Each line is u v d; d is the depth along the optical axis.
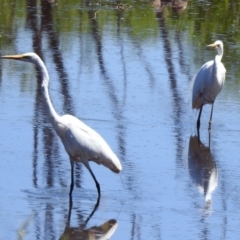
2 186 11.07
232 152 13.45
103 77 18.23
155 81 18.20
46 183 11.28
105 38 22.67
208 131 14.76
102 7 27.38
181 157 12.95
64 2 27.89
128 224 9.99
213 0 29.25
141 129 14.50
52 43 21.61
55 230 9.66
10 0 27.70
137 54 20.80
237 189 11.59
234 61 20.84
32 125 14.26
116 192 11.12
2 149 12.73
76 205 10.55
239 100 17.11
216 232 9.85
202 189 11.49
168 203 10.84
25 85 17.20
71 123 10.85
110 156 10.76
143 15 26.25
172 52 21.41
